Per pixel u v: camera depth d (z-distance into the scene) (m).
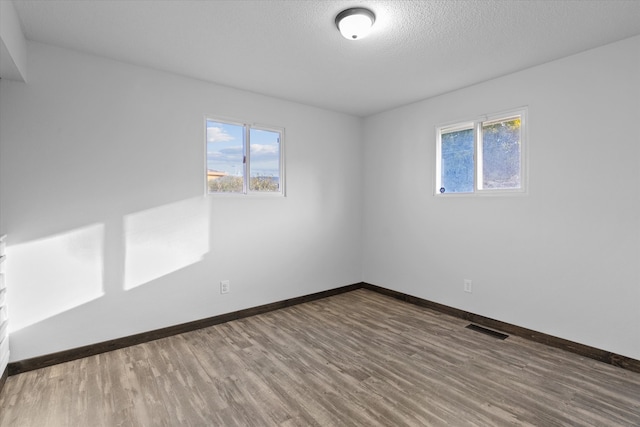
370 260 4.60
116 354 2.67
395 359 2.58
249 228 3.57
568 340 2.72
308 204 4.08
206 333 3.11
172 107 3.03
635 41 2.37
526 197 2.97
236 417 1.89
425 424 1.82
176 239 3.07
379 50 2.59
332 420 1.86
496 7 2.02
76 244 2.58
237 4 1.98
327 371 2.40
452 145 3.64
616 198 2.47
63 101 2.51
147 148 2.90
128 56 2.67
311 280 4.14
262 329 3.21
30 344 2.42
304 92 3.58
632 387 2.18
